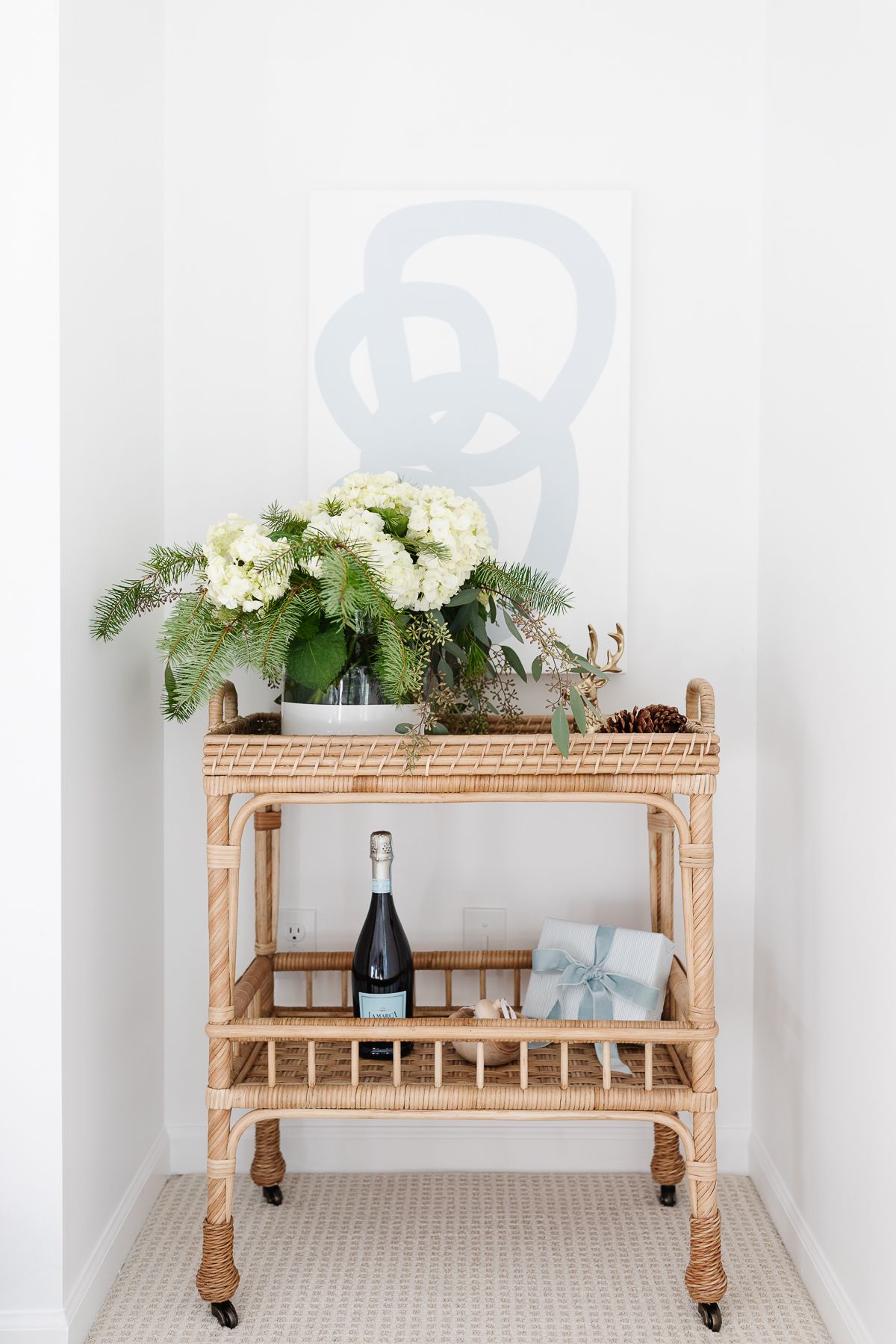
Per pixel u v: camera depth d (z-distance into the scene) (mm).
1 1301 1343
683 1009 1468
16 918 1345
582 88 1785
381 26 1789
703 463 1801
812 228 1528
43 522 1339
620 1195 1744
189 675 1334
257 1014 1582
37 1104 1345
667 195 1785
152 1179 1723
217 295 1798
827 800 1449
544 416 1776
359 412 1781
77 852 1408
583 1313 1439
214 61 1789
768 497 1741
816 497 1500
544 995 1586
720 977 1828
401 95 1788
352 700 1435
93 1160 1467
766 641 1746
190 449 1804
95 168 1462
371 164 1792
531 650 1785
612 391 1769
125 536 1607
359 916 1843
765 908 1755
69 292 1370
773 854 1710
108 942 1535
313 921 1841
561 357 1771
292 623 1349
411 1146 1826
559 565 1785
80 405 1413
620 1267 1542
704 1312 1406
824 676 1465
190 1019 1835
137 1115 1676
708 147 1781
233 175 1790
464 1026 1354
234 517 1425
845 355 1390
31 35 1326
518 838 1831
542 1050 1538
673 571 1807
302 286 1798
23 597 1341
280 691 1818
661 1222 1661
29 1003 1346
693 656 1810
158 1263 1566
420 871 1835
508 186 1789
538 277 1769
